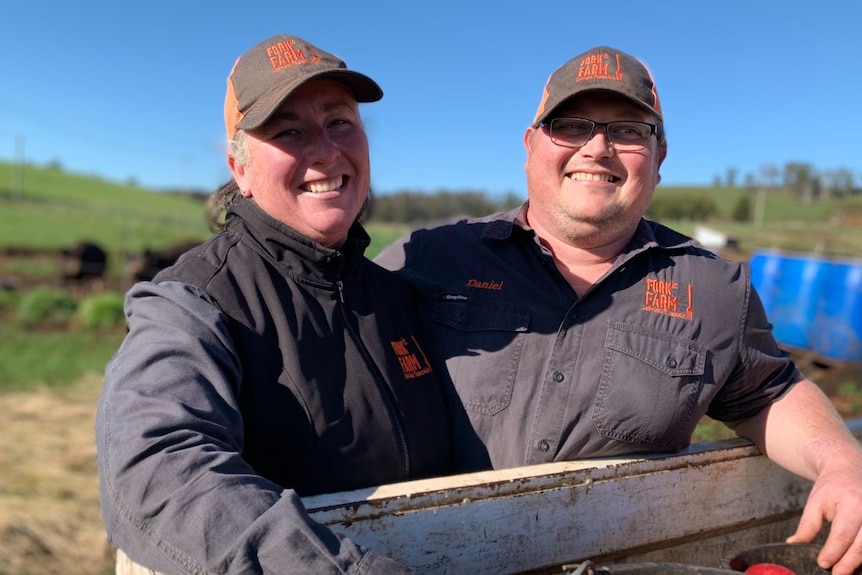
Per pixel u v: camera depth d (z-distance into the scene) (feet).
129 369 4.63
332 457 5.52
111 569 14.29
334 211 5.93
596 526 6.24
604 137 6.88
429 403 6.57
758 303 7.34
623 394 6.73
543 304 7.11
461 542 5.47
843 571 5.78
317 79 5.86
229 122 6.12
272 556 3.86
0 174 245.86
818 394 7.34
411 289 7.53
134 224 141.69
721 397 7.42
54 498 17.46
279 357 5.48
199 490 4.02
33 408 26.17
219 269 5.53
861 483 6.07
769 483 7.52
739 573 4.71
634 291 7.07
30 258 85.76
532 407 6.88
